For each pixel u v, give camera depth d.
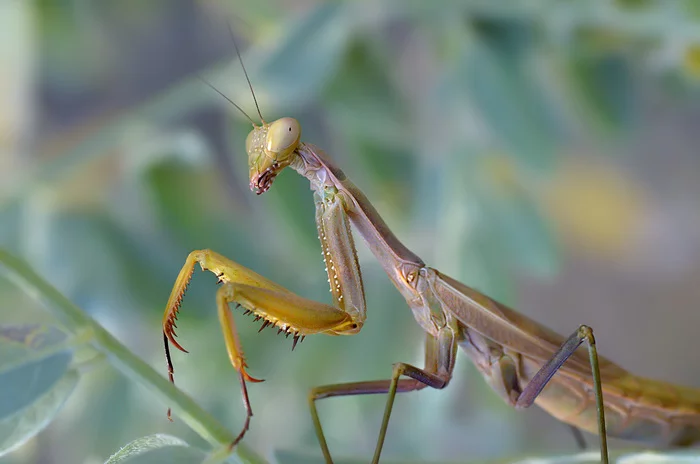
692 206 0.39
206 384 0.30
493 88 0.28
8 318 0.28
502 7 0.28
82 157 0.28
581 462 0.23
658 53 0.29
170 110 0.28
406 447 0.30
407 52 0.30
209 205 0.29
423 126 0.29
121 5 0.34
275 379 0.31
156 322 0.29
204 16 0.35
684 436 0.25
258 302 0.23
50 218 0.28
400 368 0.23
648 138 0.40
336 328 0.24
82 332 0.21
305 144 0.24
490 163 0.28
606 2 0.27
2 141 0.33
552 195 0.38
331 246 0.24
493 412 0.31
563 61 0.28
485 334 0.24
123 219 0.29
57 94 0.33
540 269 0.28
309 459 0.23
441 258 0.28
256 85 0.26
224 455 0.21
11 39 0.32
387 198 0.29
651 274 0.40
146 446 0.21
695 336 0.40
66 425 0.30
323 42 0.27
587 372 0.24
